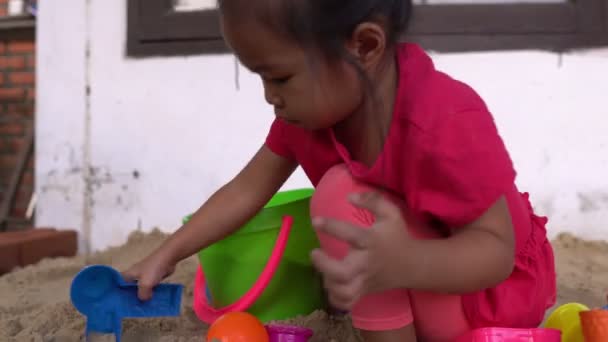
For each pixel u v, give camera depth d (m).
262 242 1.31
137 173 2.24
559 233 2.07
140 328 1.28
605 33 2.06
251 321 1.00
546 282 1.00
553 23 2.07
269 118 2.16
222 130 2.20
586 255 1.94
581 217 2.07
